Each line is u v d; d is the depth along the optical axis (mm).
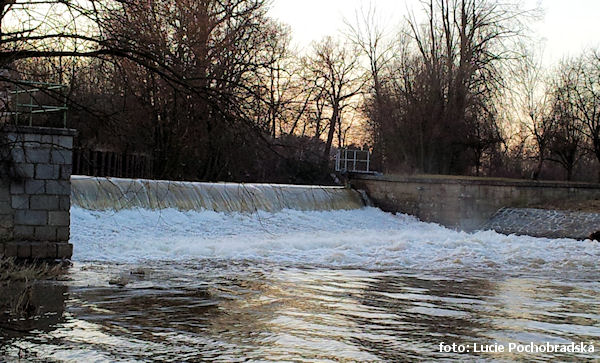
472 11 41250
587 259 22359
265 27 29500
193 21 13578
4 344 10273
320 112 50094
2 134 16812
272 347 10594
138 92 17562
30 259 17984
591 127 46219
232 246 22500
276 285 16359
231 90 13055
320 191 34031
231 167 32531
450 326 12414
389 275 18656
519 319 13188
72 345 10336
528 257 22656
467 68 40188
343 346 10781
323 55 50062
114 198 25516
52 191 18188
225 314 12844
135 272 17297
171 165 29422
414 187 34688
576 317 13516
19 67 15000
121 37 12789
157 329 11492
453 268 20328
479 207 32750
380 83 45062
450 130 40188
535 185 32656
